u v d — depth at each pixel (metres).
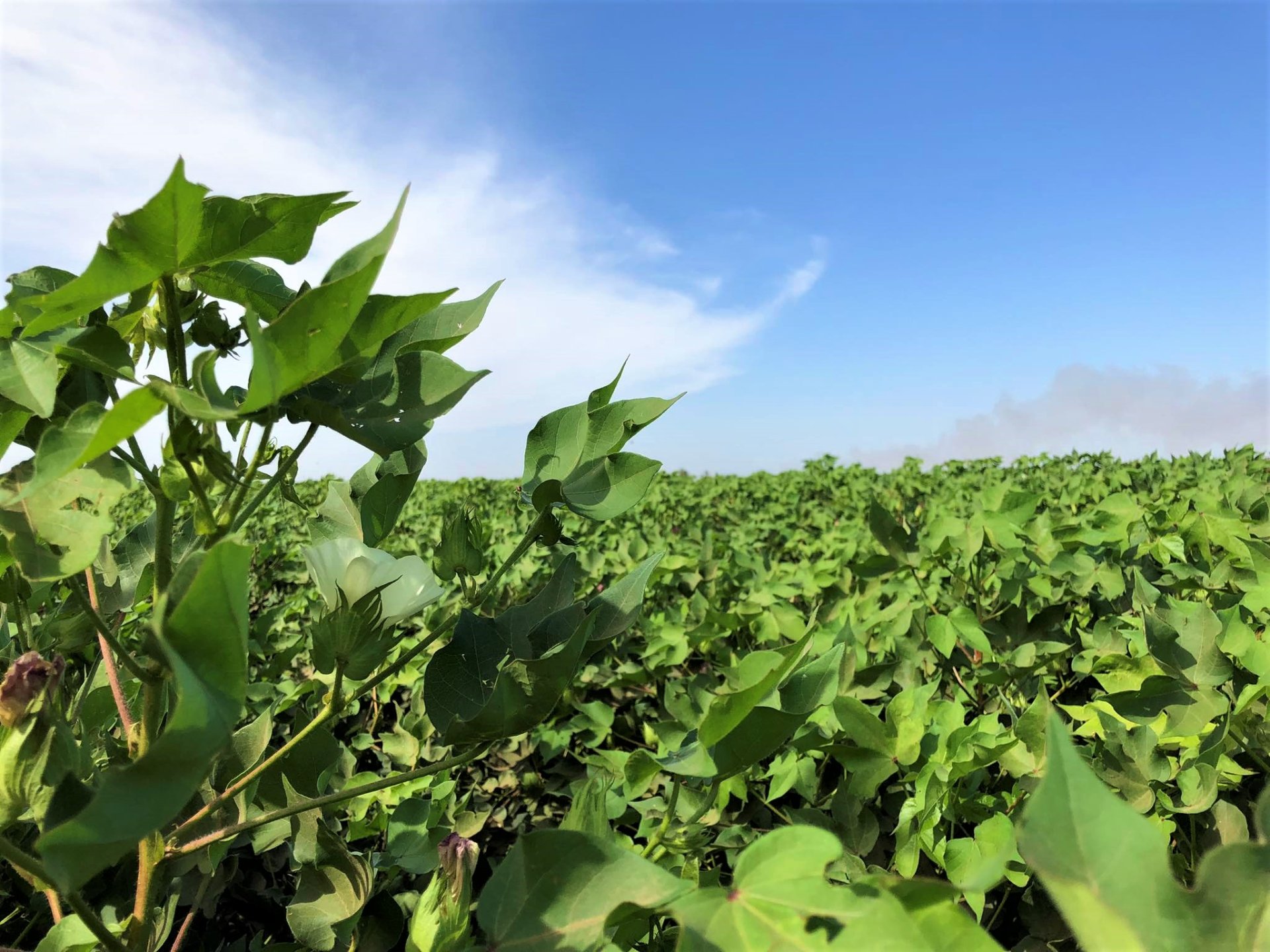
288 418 0.87
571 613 1.03
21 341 0.84
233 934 1.69
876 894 0.56
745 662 0.97
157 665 0.83
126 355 0.78
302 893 1.07
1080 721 1.58
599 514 1.01
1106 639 1.56
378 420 0.88
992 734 1.35
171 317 0.84
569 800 2.20
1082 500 3.63
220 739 0.56
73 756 0.76
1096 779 0.54
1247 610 1.56
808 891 0.58
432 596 0.80
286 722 2.01
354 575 0.80
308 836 1.08
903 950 0.52
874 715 1.29
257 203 0.77
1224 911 0.51
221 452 0.78
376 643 0.80
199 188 0.69
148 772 0.54
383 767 1.89
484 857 2.04
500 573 1.05
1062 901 0.51
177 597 0.62
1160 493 3.49
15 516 0.77
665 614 2.54
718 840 1.44
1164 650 1.27
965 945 0.55
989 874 0.52
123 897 1.25
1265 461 4.31
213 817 1.13
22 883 1.38
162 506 0.82
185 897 1.42
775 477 7.82
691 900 0.62
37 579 0.74
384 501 1.11
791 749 1.46
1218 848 0.53
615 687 2.43
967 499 4.48
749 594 2.66
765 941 0.57
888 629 1.99
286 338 0.67
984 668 1.74
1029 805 0.54
